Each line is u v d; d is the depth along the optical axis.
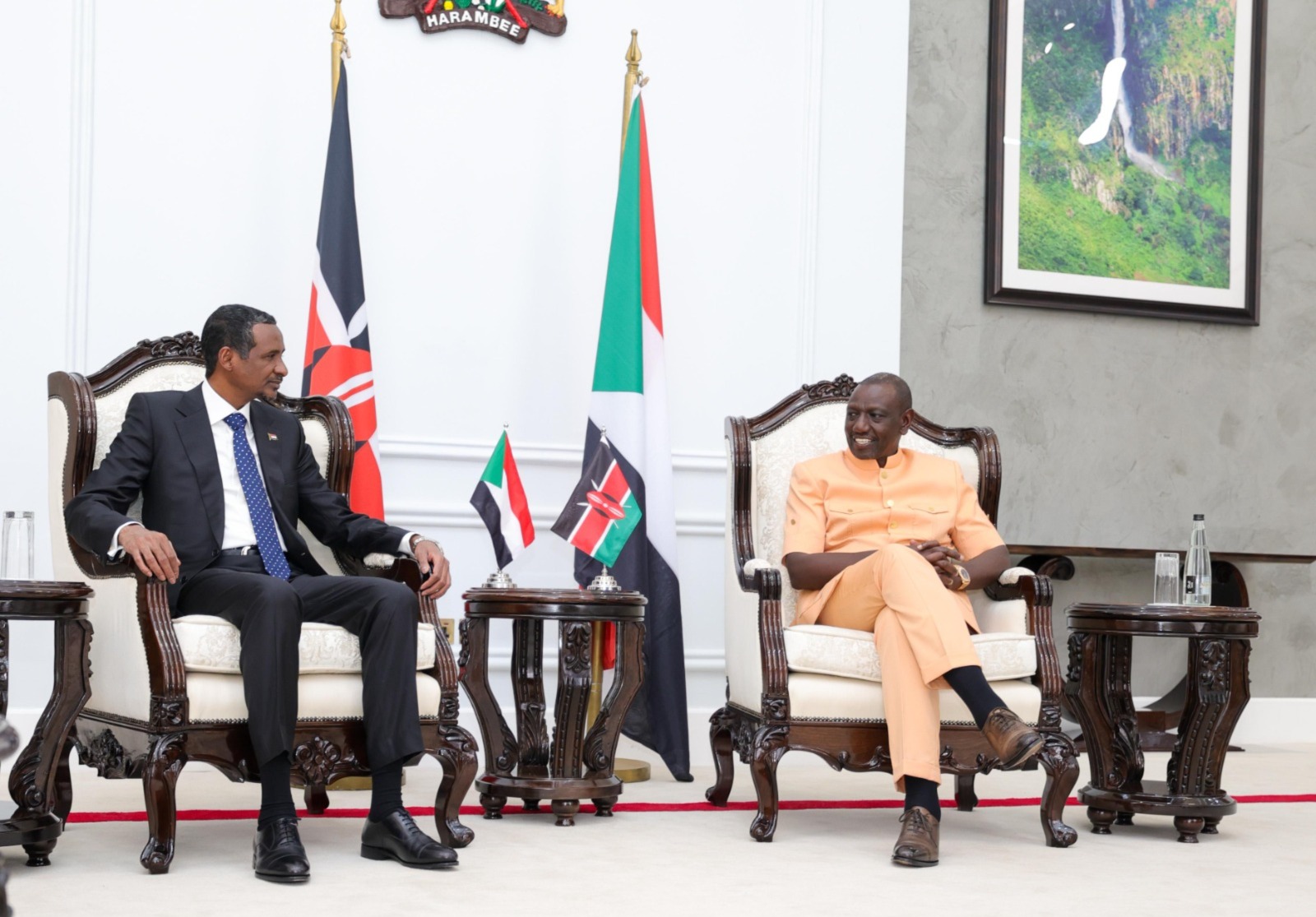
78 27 3.93
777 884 2.39
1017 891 2.39
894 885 2.42
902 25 4.78
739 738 3.13
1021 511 4.94
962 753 2.88
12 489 3.86
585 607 3.17
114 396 2.88
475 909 2.12
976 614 3.27
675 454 4.43
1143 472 5.10
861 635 2.93
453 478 4.23
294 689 2.43
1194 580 3.23
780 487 3.43
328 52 4.17
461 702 4.21
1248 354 5.26
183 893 2.19
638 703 3.96
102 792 3.39
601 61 4.43
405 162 4.23
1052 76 5.04
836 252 4.67
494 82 4.33
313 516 2.90
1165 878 2.56
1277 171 5.34
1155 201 5.14
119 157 3.98
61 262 3.92
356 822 3.04
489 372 4.29
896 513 3.25
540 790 3.07
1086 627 3.17
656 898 2.24
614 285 4.04
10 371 3.87
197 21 4.06
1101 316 5.07
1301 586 5.31
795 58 4.64
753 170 4.57
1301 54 5.39
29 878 2.30
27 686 3.84
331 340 3.81
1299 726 5.25
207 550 2.71
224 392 2.83
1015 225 4.97
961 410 4.88
